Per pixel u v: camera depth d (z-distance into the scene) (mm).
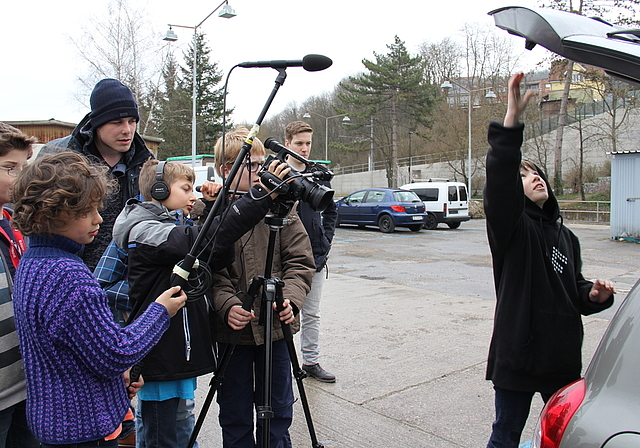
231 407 2457
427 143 40594
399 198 17312
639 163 14852
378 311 6230
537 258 2148
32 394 1613
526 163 2279
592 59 1495
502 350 2160
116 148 2621
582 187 27469
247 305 2240
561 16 1689
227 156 2588
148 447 2219
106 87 2582
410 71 38531
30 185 1573
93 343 1578
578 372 2154
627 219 15164
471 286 8055
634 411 1155
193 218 2615
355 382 3951
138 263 2154
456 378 4020
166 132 39906
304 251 2578
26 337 1607
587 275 9234
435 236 16297
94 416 1635
